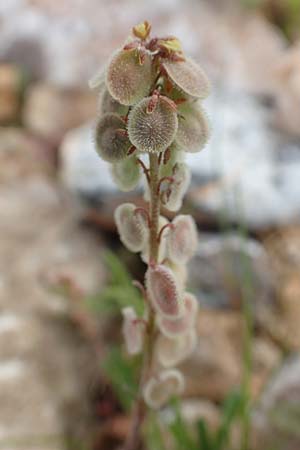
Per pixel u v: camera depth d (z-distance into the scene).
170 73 0.07
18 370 0.13
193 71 0.08
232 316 0.15
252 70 0.24
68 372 0.14
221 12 0.27
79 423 0.13
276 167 0.17
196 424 0.12
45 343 0.14
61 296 0.15
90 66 0.24
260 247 0.16
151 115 0.07
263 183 0.17
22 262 0.16
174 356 0.09
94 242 0.17
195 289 0.16
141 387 0.10
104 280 0.16
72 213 0.18
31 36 0.24
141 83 0.08
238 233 0.17
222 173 0.17
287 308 0.16
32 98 0.23
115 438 0.13
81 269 0.16
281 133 0.19
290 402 0.13
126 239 0.09
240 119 0.19
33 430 0.13
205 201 0.16
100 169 0.17
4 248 0.16
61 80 0.23
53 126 0.22
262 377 0.14
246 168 0.17
